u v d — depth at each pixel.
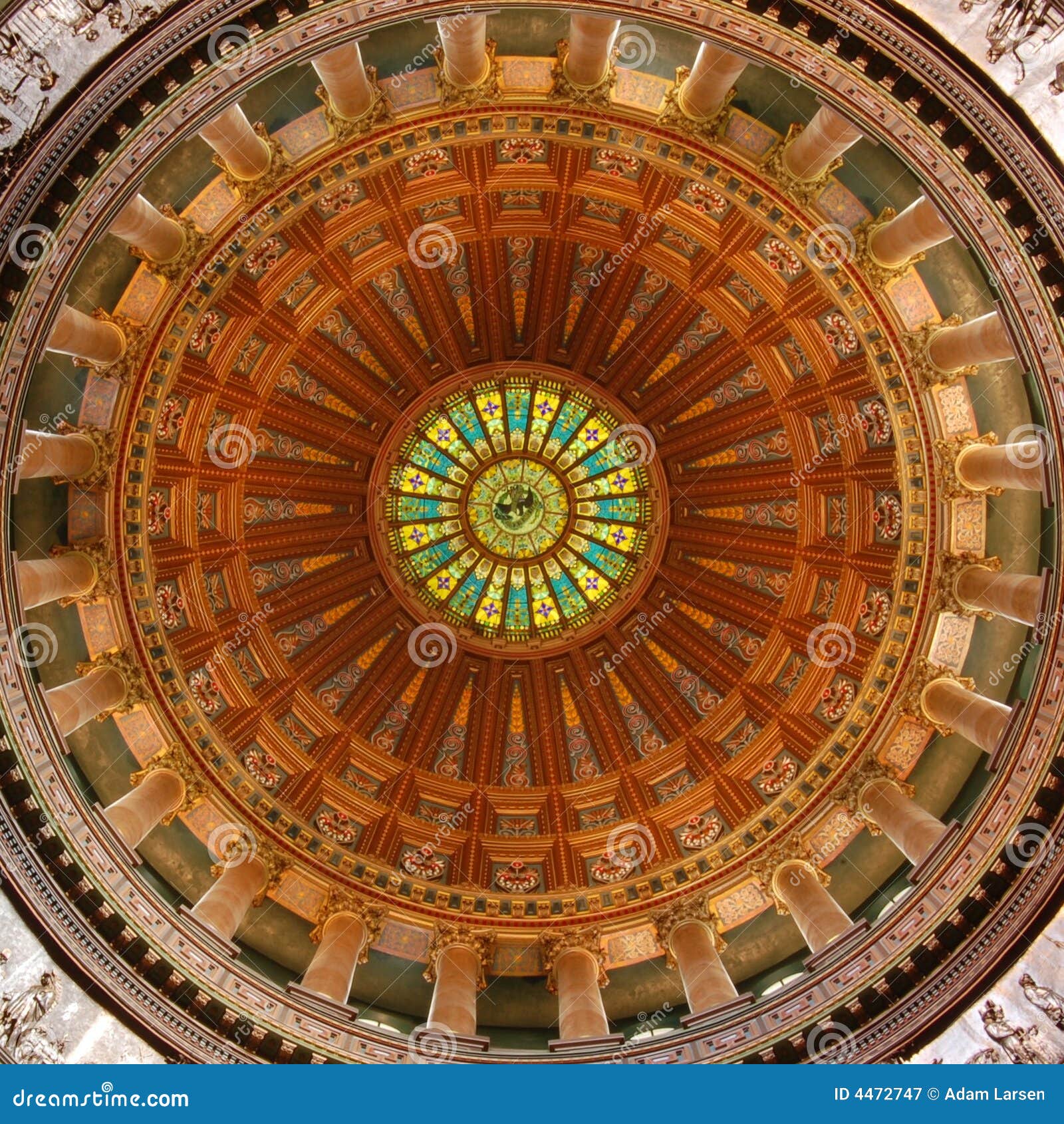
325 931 23.67
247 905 22.84
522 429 31.77
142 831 21.06
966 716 21.55
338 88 20.53
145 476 22.92
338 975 22.14
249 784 25.11
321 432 29.39
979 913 18.28
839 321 24.33
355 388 29.50
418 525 31.69
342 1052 18.64
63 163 15.97
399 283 28.36
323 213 24.41
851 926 20.94
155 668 23.64
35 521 21.08
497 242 28.00
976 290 20.88
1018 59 15.72
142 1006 17.47
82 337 19.97
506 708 30.88
